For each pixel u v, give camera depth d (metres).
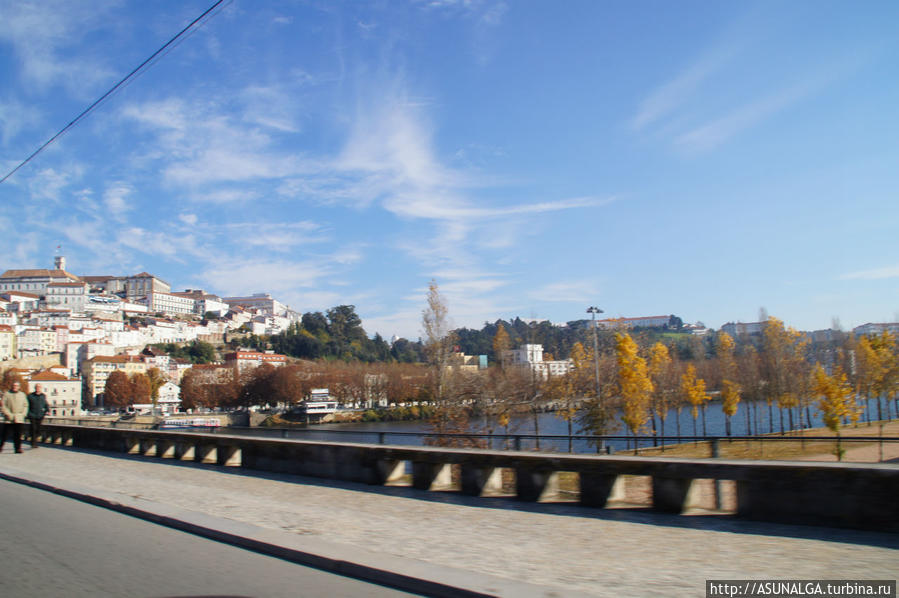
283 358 190.25
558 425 63.47
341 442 13.89
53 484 12.81
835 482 7.43
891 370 62.84
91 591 5.99
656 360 58.25
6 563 7.02
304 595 5.81
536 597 5.30
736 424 89.12
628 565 6.24
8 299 194.62
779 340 68.88
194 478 13.84
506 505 9.76
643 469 8.97
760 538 7.10
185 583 6.20
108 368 164.12
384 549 7.16
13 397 20.03
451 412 33.97
